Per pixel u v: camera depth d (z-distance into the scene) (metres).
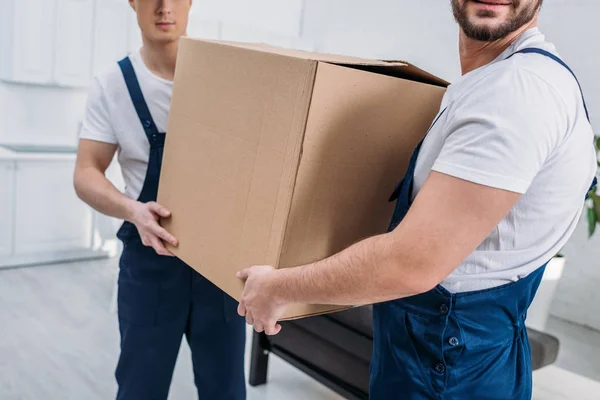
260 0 5.43
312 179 0.95
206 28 5.02
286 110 0.93
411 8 5.10
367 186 1.04
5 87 4.35
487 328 0.97
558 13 4.16
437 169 0.80
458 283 0.96
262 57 0.98
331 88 0.91
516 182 0.76
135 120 1.53
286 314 0.99
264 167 0.99
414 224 0.79
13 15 3.98
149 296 1.56
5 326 3.11
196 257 1.17
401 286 0.81
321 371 2.46
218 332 1.64
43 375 2.63
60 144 4.68
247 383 2.77
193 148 1.18
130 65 1.52
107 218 4.45
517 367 1.03
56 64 4.23
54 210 4.18
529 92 0.78
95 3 4.29
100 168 1.59
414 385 1.01
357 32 5.58
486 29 0.90
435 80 1.12
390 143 1.05
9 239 4.02
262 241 0.99
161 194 1.30
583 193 0.92
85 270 4.16
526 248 0.92
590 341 3.96
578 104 0.85
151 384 1.61
